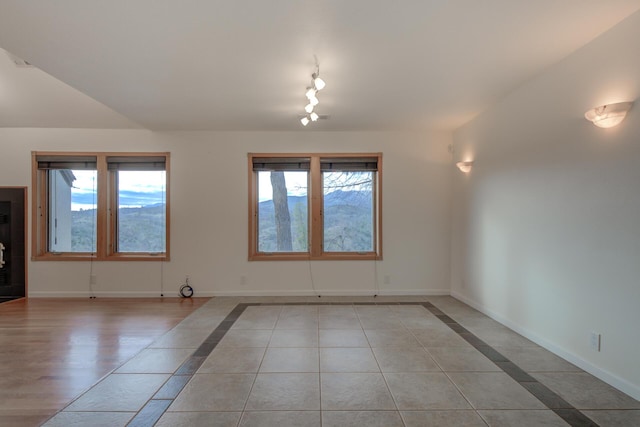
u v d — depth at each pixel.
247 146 5.08
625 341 2.22
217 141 5.07
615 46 2.29
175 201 5.05
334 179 5.21
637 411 2.04
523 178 3.31
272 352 2.95
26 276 4.97
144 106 3.94
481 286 4.17
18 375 2.54
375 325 3.68
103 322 3.80
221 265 5.07
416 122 4.62
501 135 3.71
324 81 3.22
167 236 5.05
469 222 4.48
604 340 2.39
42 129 4.99
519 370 2.59
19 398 2.22
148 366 2.67
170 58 2.74
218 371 2.58
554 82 2.88
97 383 2.41
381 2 2.03
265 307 4.43
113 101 3.78
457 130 4.91
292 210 5.21
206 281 5.06
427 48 2.60
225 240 5.07
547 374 2.52
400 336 3.33
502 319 3.69
